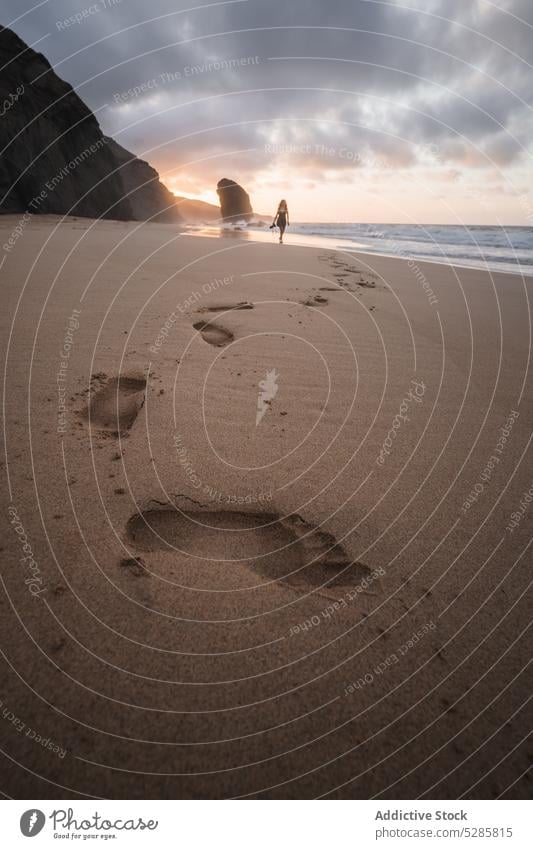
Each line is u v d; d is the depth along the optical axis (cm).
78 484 158
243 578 129
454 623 120
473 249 1270
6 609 114
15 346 264
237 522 149
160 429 195
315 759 91
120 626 112
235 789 88
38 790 86
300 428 205
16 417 194
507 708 102
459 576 134
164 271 512
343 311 405
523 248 1336
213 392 231
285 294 446
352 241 1354
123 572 127
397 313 417
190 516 149
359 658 109
